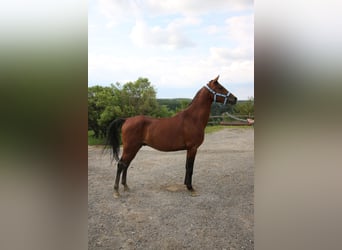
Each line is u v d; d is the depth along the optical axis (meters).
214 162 3.21
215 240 2.46
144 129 2.83
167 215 2.65
